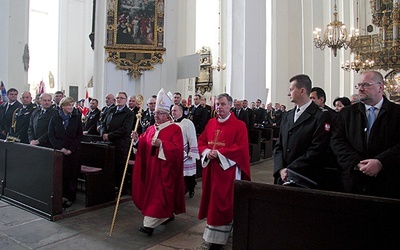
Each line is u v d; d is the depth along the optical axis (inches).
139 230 171.8
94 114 331.6
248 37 388.2
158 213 163.9
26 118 258.4
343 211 81.3
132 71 440.8
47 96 224.7
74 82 1019.3
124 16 438.3
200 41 925.8
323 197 83.7
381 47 728.3
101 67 454.3
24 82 472.4
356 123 108.1
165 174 168.1
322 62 609.3
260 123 469.1
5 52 447.2
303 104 126.8
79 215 195.8
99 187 212.8
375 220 77.6
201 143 163.3
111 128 242.4
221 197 145.9
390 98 742.5
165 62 451.8
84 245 152.7
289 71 614.2
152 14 445.7
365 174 100.8
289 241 89.4
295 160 119.6
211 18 904.3
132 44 440.1
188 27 707.4
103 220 188.2
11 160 218.4
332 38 531.2
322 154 118.3
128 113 244.8
